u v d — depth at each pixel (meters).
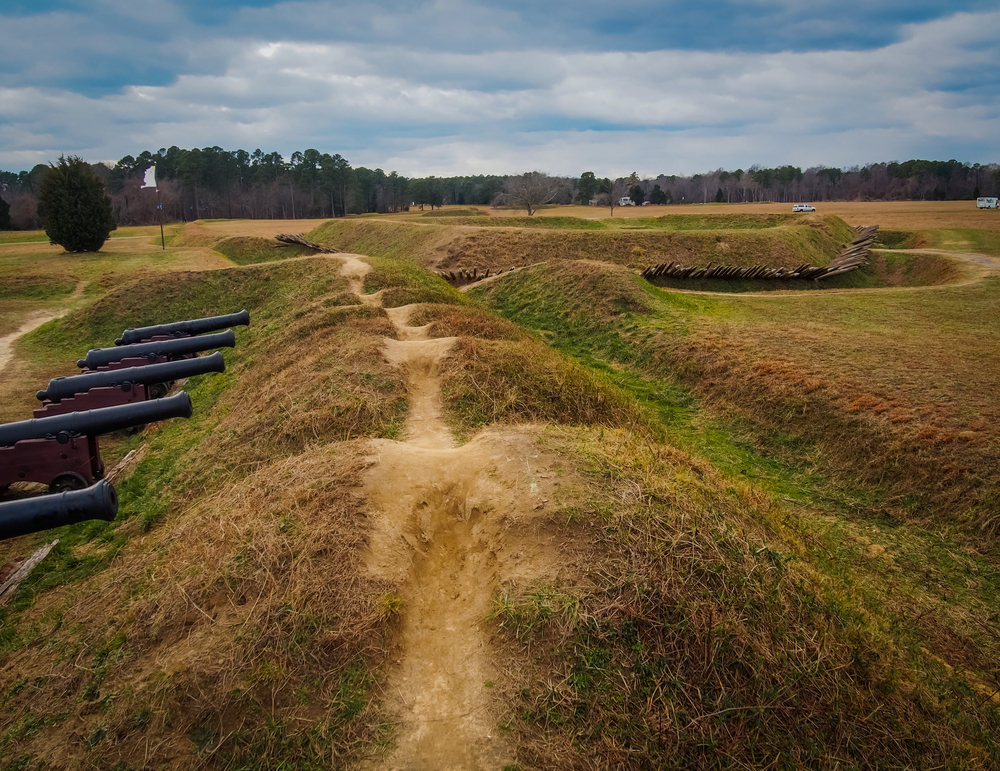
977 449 10.16
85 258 36.59
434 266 36.41
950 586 8.41
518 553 5.60
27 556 9.45
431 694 4.69
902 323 19.50
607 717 4.45
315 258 26.98
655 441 10.49
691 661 4.79
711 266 34.69
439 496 6.64
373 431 8.95
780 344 16.41
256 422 10.80
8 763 4.86
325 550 5.57
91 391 12.10
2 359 21.11
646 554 5.44
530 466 6.62
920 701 5.50
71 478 10.30
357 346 12.37
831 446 11.71
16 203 97.50
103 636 5.86
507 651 4.89
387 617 5.03
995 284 26.84
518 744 4.31
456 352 11.49
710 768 4.32
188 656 4.91
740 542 5.93
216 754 4.35
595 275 23.55
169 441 13.39
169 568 6.30
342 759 4.26
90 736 4.75
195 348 14.35
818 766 4.52
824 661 5.12
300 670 4.69
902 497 10.17
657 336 18.45
